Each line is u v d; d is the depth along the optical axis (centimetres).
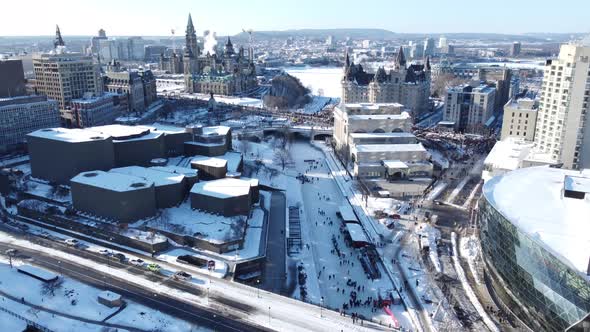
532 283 13125
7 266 16712
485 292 15975
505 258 14438
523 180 17462
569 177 17175
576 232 13362
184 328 13400
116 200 19488
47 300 14588
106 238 19025
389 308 15075
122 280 15950
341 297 15950
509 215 14375
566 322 12106
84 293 15075
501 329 13950
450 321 14162
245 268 17362
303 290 16225
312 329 13562
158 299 14850
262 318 14000
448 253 18825
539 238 12925
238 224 19650
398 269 17625
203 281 15975
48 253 17838
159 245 17950
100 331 13075
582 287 11412
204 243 18175
